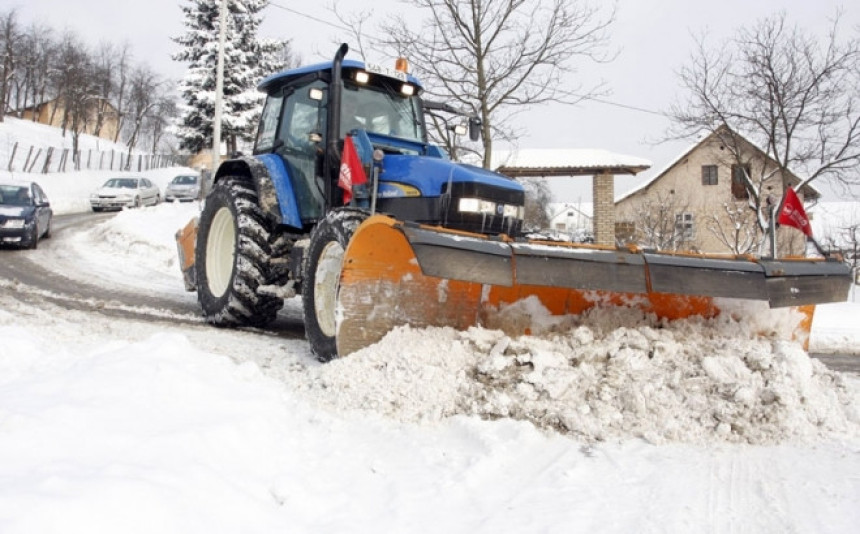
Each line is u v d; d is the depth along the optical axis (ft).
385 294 13.05
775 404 10.41
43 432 7.52
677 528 7.27
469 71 30.86
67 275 30.71
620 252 11.75
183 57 75.51
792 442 10.06
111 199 74.02
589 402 10.69
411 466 8.77
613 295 13.29
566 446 9.76
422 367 11.29
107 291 26.86
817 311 31.53
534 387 10.93
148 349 11.50
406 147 17.94
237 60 74.43
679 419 10.39
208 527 6.34
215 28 74.43
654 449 9.77
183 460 7.49
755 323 13.79
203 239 21.17
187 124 75.51
